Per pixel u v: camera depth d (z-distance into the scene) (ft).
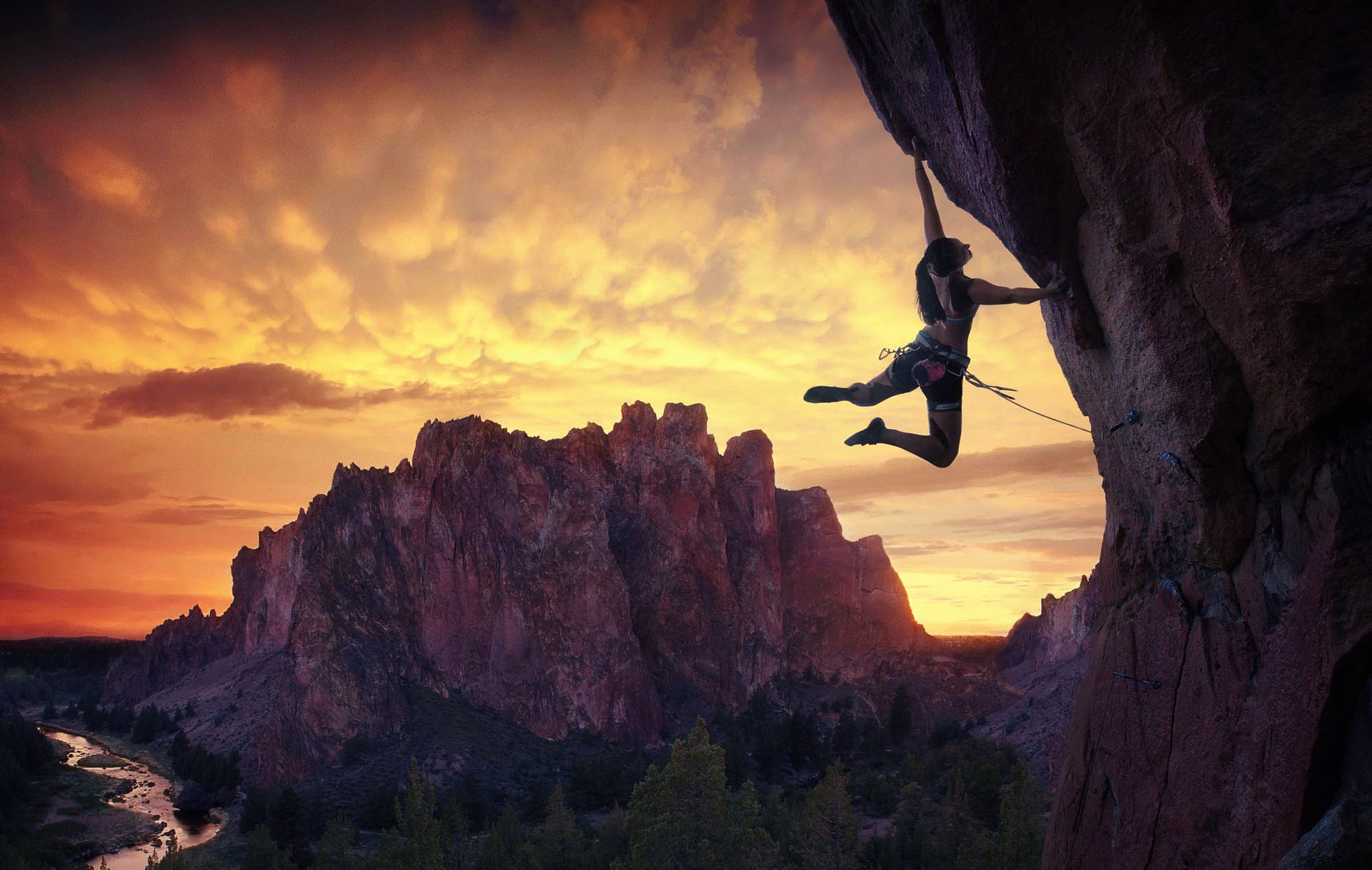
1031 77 28.89
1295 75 25.88
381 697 507.71
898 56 33.47
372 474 653.30
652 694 617.21
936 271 30.35
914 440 30.76
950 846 243.81
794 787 482.69
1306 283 26.02
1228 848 29.68
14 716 572.92
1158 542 35.47
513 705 581.53
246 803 421.18
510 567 626.64
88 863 367.25
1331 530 26.94
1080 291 33.30
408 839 209.97
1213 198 26.89
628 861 167.63
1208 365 29.19
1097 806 37.52
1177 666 33.60
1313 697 26.73
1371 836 25.09
